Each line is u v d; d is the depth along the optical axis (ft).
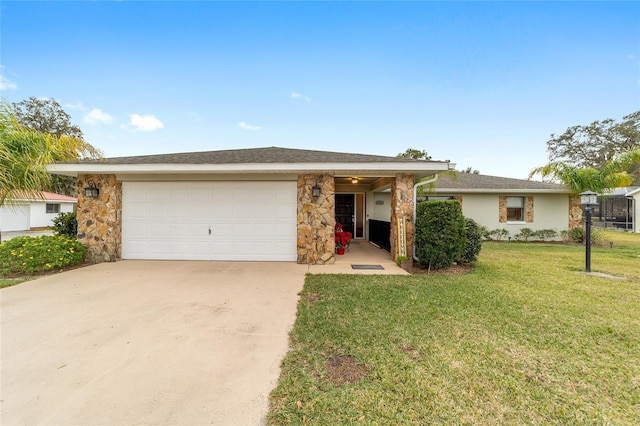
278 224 25.95
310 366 9.01
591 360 9.43
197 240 26.30
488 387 8.00
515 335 11.17
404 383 8.14
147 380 8.21
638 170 88.94
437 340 10.71
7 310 13.78
